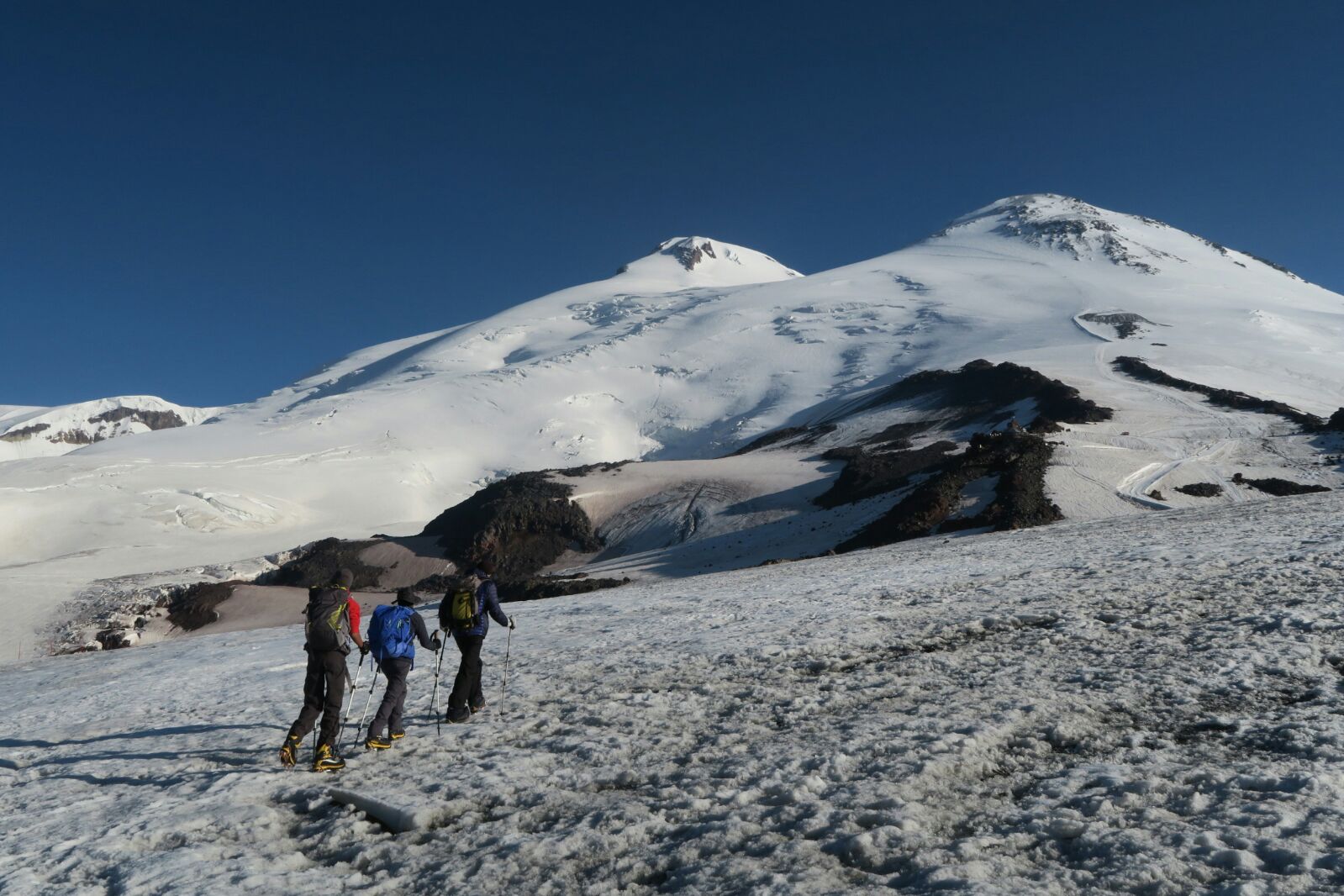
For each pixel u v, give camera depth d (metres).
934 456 73.06
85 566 84.56
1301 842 4.02
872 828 4.79
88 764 8.92
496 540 76.69
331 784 6.96
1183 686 7.16
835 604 15.13
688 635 13.48
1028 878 4.02
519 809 5.93
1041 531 29.25
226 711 11.42
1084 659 8.57
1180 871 3.90
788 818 5.08
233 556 89.75
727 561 59.69
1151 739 5.98
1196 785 4.98
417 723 9.23
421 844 5.48
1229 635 8.77
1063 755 5.87
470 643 9.04
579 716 8.58
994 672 8.41
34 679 20.94
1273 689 6.82
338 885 4.84
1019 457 60.62
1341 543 14.20
